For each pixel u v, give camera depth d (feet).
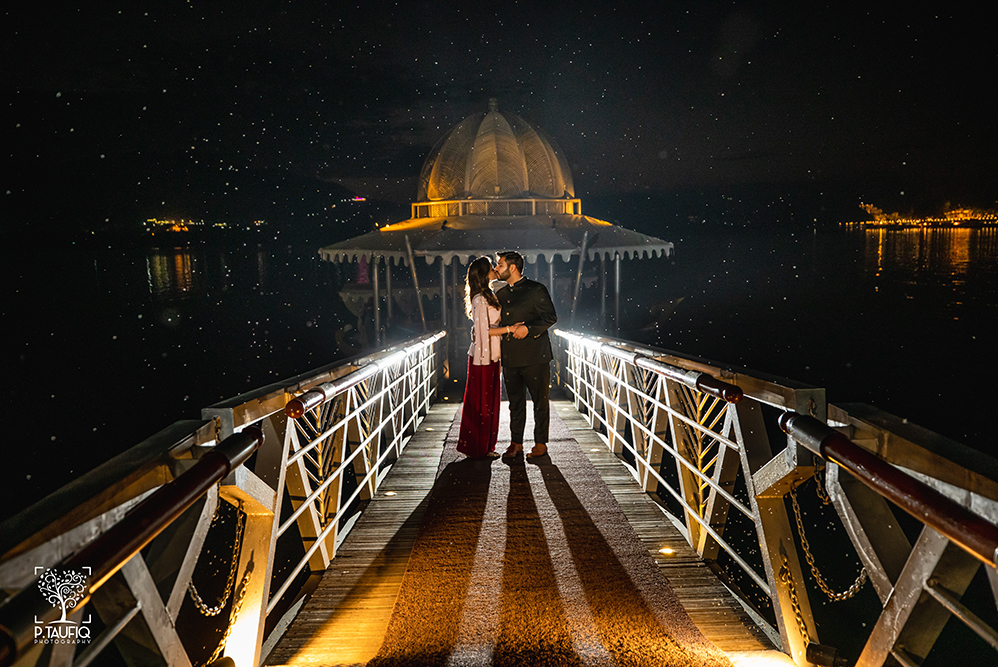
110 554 4.51
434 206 73.00
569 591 11.41
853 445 6.60
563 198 73.36
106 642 5.19
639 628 10.05
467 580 11.94
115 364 99.81
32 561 4.38
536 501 16.57
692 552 13.83
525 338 20.12
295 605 12.24
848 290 202.28
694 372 12.36
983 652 17.61
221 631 18.02
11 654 3.59
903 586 6.52
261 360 102.63
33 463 51.90
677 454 14.65
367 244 66.13
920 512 5.11
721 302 174.40
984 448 49.19
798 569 9.92
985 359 89.86
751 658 9.70
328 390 12.44
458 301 64.75
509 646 9.53
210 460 6.54
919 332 118.11
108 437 59.72
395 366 23.58
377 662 9.14
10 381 87.66
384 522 16.07
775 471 9.37
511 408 20.72
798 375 81.97
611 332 71.61
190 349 113.91
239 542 9.47
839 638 18.12
